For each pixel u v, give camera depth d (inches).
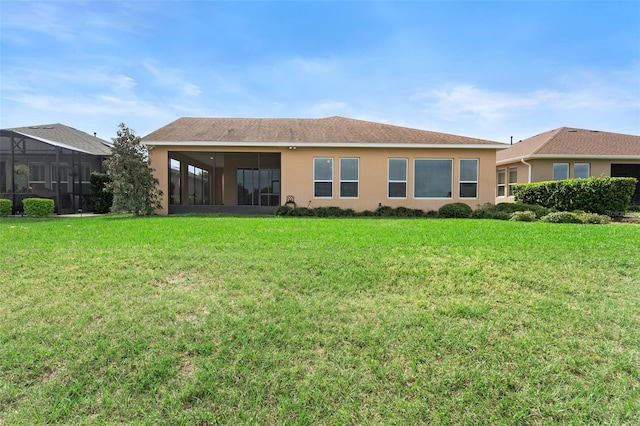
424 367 105.5
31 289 154.8
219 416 88.1
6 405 90.7
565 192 541.3
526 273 174.4
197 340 116.8
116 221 391.5
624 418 87.1
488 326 126.4
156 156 572.1
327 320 130.3
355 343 116.9
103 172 741.3
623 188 498.3
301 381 99.8
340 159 598.2
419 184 602.9
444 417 88.1
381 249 219.8
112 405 91.0
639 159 713.0
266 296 149.5
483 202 605.3
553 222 403.5
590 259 195.9
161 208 540.7
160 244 234.4
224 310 136.5
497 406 91.4
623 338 119.3
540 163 718.5
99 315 132.1
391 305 142.6
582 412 88.7
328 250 217.5
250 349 112.6
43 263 187.9
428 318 131.8
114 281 163.3
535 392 95.4
